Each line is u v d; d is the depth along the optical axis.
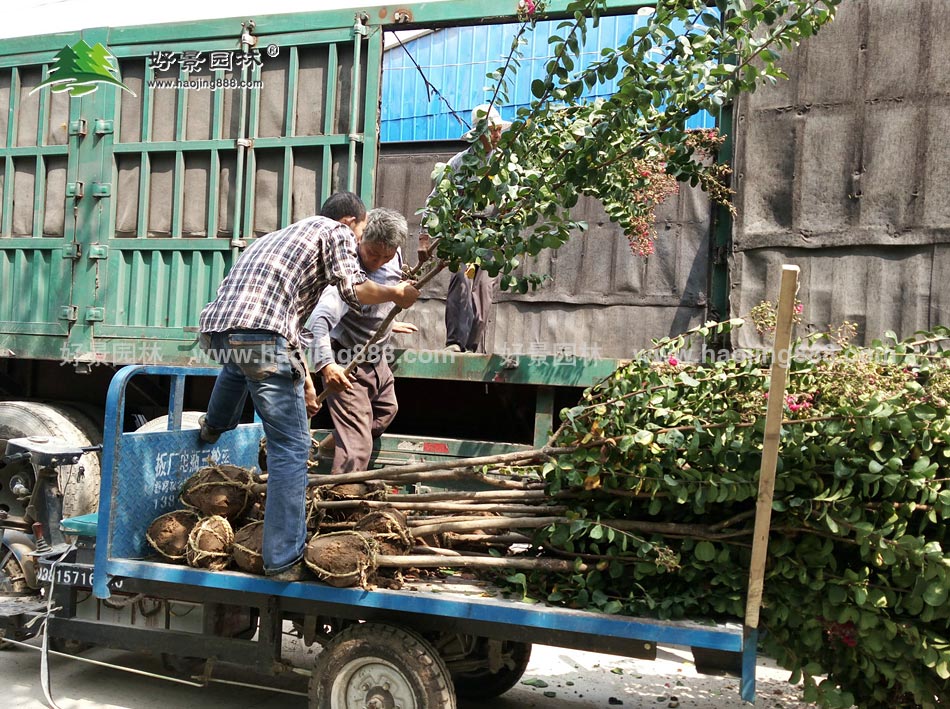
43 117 5.93
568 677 4.25
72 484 5.49
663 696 4.00
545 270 5.49
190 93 5.57
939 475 2.66
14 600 4.14
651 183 4.20
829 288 4.38
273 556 3.12
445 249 3.29
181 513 3.54
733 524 2.93
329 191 5.24
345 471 4.32
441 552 3.37
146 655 4.39
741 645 2.66
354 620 3.35
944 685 2.67
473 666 3.52
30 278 5.95
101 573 3.36
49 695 3.65
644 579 3.01
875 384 2.67
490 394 5.23
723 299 4.73
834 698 2.74
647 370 3.13
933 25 4.22
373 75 5.16
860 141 4.34
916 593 2.53
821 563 2.71
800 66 4.45
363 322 4.38
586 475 3.06
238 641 3.37
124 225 5.73
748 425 2.79
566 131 3.38
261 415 3.20
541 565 3.05
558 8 4.96
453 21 5.05
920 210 4.22
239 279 3.27
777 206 4.48
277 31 5.37
